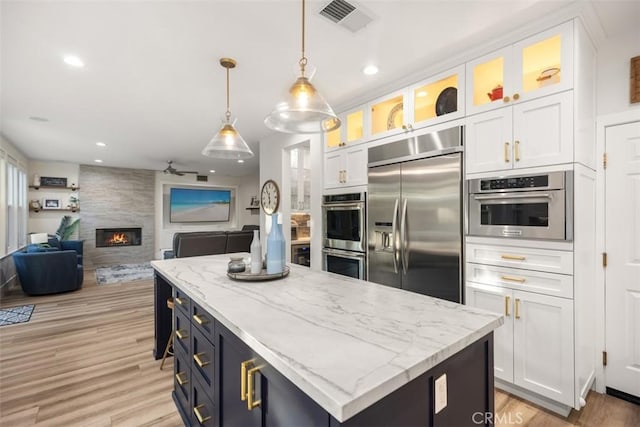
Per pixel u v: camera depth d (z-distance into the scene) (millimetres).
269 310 1284
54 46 2254
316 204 3828
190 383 1733
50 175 7121
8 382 2404
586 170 2031
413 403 867
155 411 2057
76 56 2398
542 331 1992
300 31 2078
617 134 2158
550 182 1933
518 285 2092
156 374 2523
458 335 1026
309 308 1311
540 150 1982
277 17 1931
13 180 5691
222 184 9852
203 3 1799
